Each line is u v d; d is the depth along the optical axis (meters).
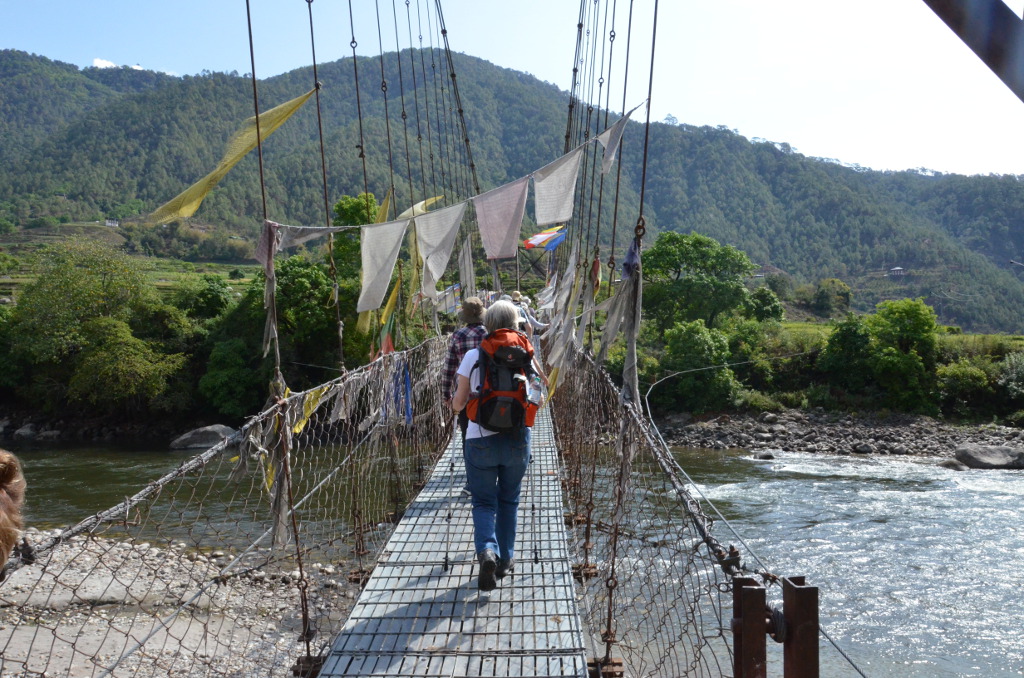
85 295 33.59
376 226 4.21
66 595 8.17
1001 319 131.50
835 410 33.16
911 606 10.75
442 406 8.68
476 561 4.35
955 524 15.51
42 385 32.81
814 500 18.16
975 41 0.94
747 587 1.90
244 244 109.25
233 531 11.04
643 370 33.62
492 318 3.92
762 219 192.62
